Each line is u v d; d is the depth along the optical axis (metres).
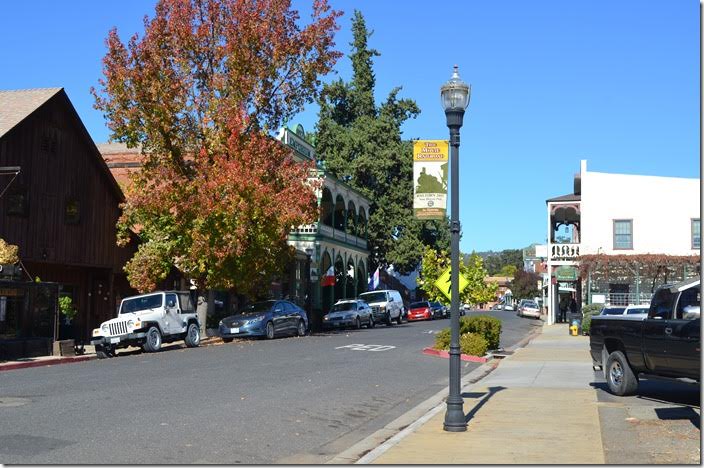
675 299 12.59
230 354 22.78
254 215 29.31
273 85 32.25
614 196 45.91
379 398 14.50
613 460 8.61
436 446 9.59
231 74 30.80
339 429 11.41
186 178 30.27
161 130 30.02
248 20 30.70
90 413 11.55
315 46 31.97
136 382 15.46
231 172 28.77
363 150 60.12
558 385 16.11
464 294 30.78
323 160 60.28
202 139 31.16
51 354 23.12
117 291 33.91
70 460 8.59
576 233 59.44
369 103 62.91
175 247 31.05
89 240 30.09
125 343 23.84
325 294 53.50
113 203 31.70
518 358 23.47
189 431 10.45
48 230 27.73
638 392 14.52
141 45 29.89
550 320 49.59
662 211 45.19
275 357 21.77
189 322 26.73
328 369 18.80
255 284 33.03
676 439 9.77
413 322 53.78
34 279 26.62
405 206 61.69
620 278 43.97
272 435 10.55
